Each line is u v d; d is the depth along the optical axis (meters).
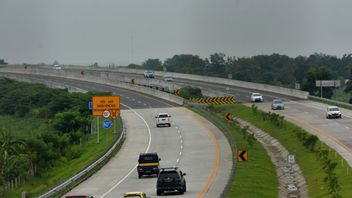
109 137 93.75
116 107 87.56
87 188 52.62
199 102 127.31
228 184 45.50
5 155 76.81
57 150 86.69
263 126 97.12
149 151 76.00
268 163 68.19
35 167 79.75
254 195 47.28
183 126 99.31
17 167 75.50
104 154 69.31
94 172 62.59
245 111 114.00
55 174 77.50
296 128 87.31
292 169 66.50
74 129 105.12
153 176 58.59
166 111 121.00
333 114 99.81
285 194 53.56
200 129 94.81
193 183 52.91
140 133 93.50
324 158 62.97
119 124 104.62
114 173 61.47
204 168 61.66
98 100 87.56
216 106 125.19
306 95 134.50
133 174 60.19
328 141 77.31
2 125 126.50
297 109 115.00
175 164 65.06
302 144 77.38
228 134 83.38
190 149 76.06
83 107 126.12
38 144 82.56
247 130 97.56
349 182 53.66
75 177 55.38
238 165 62.34
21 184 74.12
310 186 56.69
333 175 54.88
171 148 77.56
